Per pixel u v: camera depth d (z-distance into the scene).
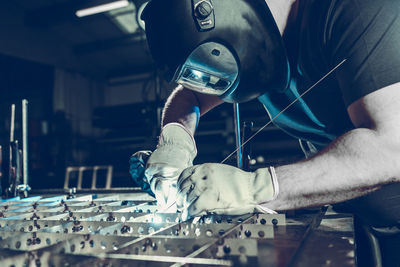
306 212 0.94
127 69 12.99
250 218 0.65
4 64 10.72
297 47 0.91
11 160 1.39
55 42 11.35
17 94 12.17
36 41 10.70
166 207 0.92
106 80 13.73
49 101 11.73
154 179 0.99
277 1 0.90
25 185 1.41
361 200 0.89
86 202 1.11
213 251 0.46
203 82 0.89
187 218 0.73
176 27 0.76
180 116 1.24
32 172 8.47
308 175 0.69
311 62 0.88
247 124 1.08
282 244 0.53
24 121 1.47
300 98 1.00
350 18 0.71
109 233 0.60
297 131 1.19
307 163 0.72
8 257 0.41
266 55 0.82
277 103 1.10
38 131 11.16
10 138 1.43
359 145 0.67
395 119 0.65
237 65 0.81
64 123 11.34
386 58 0.66
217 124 8.04
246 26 0.78
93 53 12.06
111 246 0.53
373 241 0.98
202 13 0.75
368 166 0.66
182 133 1.17
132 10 9.55
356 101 0.70
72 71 12.27
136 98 13.29
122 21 10.23
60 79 11.73
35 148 10.51
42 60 10.91
